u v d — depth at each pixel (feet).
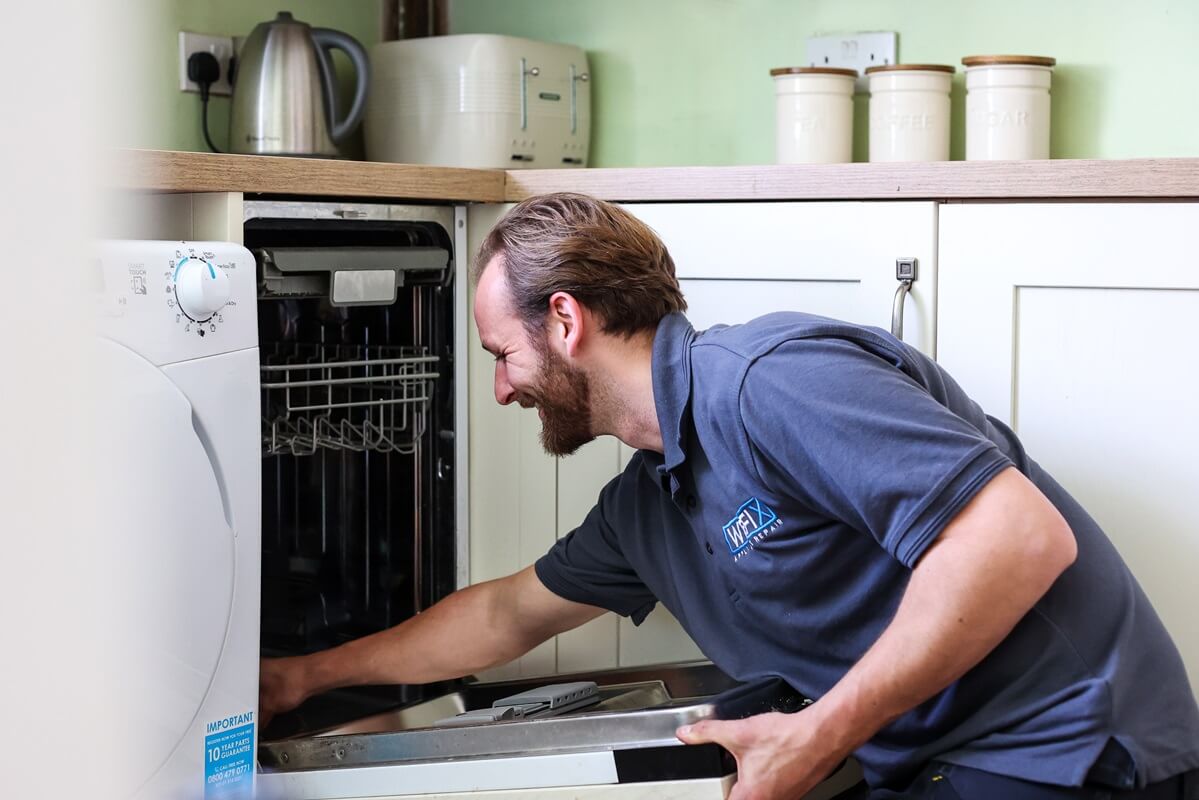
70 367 0.49
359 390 5.63
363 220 4.94
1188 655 4.43
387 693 5.48
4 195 0.46
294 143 5.89
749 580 3.74
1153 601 4.47
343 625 5.80
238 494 3.91
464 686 5.12
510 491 5.61
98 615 0.52
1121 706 3.40
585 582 4.60
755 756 3.32
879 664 3.24
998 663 3.45
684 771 3.39
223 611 3.86
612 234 3.82
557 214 3.90
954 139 6.11
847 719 3.25
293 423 5.22
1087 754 3.33
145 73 0.56
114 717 0.55
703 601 4.21
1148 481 4.45
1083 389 4.53
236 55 6.38
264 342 5.35
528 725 3.63
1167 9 5.55
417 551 5.58
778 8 6.48
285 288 4.65
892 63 6.20
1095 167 4.39
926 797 3.51
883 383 3.28
